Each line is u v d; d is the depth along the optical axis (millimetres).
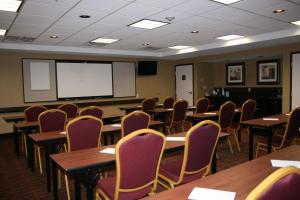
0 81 6801
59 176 3264
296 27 5090
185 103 5723
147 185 1995
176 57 9219
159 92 9820
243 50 7531
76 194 2033
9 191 3230
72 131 2768
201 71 9555
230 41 6508
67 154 2221
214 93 9750
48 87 7465
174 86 10211
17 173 3898
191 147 2129
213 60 8984
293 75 6371
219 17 4203
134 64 9125
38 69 7301
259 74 8797
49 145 3051
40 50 6691
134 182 1901
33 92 7250
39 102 7348
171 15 4031
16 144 4984
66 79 7746
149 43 6723
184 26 4801
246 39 6133
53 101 7559
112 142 4438
